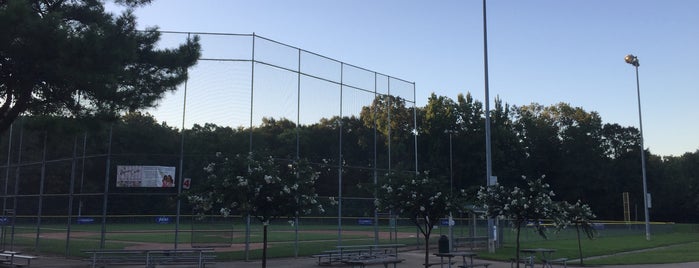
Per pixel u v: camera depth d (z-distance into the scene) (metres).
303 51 24.50
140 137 21.31
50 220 23.17
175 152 21.36
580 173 78.81
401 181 16.11
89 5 14.80
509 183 74.44
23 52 12.14
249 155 13.95
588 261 21.97
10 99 14.23
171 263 17.30
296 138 23.69
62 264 18.95
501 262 21.80
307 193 13.75
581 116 83.81
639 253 26.86
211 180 13.44
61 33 12.23
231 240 21.62
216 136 21.72
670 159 101.06
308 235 29.67
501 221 29.34
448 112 71.19
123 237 26.88
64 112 14.76
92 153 21.59
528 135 81.75
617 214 82.31
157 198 21.05
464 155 71.62
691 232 52.84
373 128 27.53
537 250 17.05
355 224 25.78
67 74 12.47
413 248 28.05
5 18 11.52
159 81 16.73
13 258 19.27
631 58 42.22
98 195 21.19
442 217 16.16
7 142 26.91
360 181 26.28
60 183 22.89
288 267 18.66
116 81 13.87
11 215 25.50
